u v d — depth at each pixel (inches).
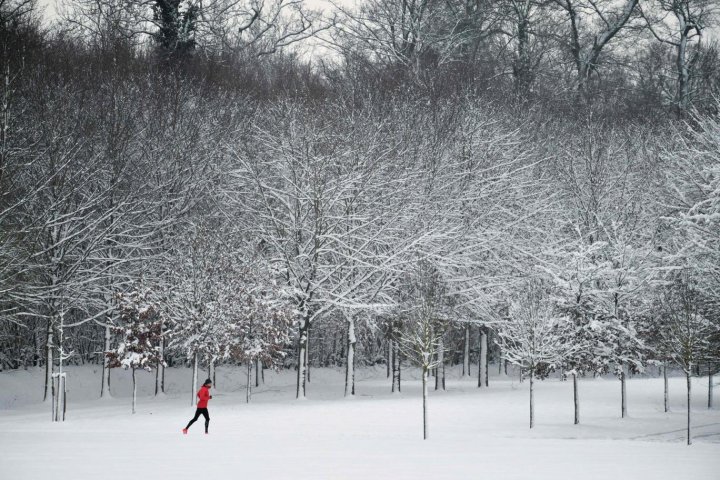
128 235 1953.7
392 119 2269.9
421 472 690.2
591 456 844.6
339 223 1975.9
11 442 941.2
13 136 1763.0
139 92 2258.9
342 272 1971.0
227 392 2079.2
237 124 2315.5
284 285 1862.7
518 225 2144.4
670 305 1408.7
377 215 1999.3
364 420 1360.7
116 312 1924.2
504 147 2306.8
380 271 1951.3
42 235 1770.4
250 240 2003.0
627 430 1282.0
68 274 1756.9
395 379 1899.6
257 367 2279.8
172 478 631.8
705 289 1438.2
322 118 2186.3
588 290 1530.5
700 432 1268.5
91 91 2164.1
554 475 679.1
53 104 1980.8
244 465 727.7
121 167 1982.0
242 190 2133.4
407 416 1421.0
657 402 1705.2
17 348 2181.3
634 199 2191.2
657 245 1822.1
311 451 865.5
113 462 738.8
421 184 2103.8
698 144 2039.9
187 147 2148.1
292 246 1961.1
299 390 1790.1
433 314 1251.2
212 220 2068.2
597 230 2119.8
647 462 789.9
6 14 2148.1
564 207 2261.3
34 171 1870.1
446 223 2080.5
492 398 1740.9
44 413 1563.7
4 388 1941.4
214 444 941.2
